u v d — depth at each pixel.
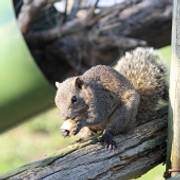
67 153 7.36
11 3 11.10
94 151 7.51
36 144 16.78
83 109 8.38
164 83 9.31
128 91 8.66
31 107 11.80
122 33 13.25
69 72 13.30
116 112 8.54
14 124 12.09
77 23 13.16
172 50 7.82
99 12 13.32
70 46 13.26
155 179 14.24
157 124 8.31
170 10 13.13
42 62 13.26
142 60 9.46
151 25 13.16
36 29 13.12
